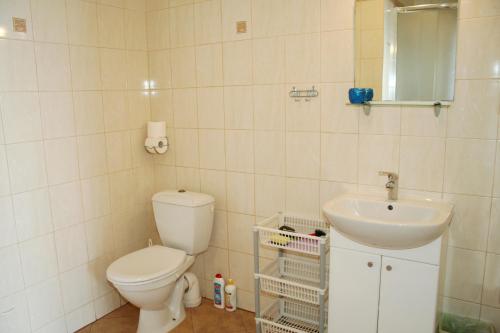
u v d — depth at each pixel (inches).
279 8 93.4
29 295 91.8
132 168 114.5
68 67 96.3
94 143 103.6
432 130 80.7
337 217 73.6
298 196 98.1
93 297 105.9
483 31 73.6
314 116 92.9
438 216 72.0
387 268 74.5
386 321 76.6
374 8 82.7
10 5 84.5
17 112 87.0
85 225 102.9
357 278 78.0
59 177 96.0
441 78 78.2
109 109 106.7
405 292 73.8
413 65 80.4
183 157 115.1
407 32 80.1
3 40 83.8
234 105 103.6
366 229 70.4
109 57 105.7
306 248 84.3
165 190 115.2
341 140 90.5
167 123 116.3
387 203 81.6
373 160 87.7
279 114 97.3
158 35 113.1
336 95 89.4
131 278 87.0
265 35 96.2
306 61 91.8
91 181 103.6
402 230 67.4
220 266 113.3
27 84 88.4
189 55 108.7
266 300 105.7
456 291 83.0
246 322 104.7
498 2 72.0
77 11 97.3
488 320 81.1
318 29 89.3
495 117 75.1
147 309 98.0
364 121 87.2
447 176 80.7
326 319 93.0
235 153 105.7
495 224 78.0
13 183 87.3
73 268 100.7
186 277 111.0
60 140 95.7
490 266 79.5
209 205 104.9
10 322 88.7
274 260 100.5
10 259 87.7
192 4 105.7
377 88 84.6
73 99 97.9
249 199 105.6
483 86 75.2
